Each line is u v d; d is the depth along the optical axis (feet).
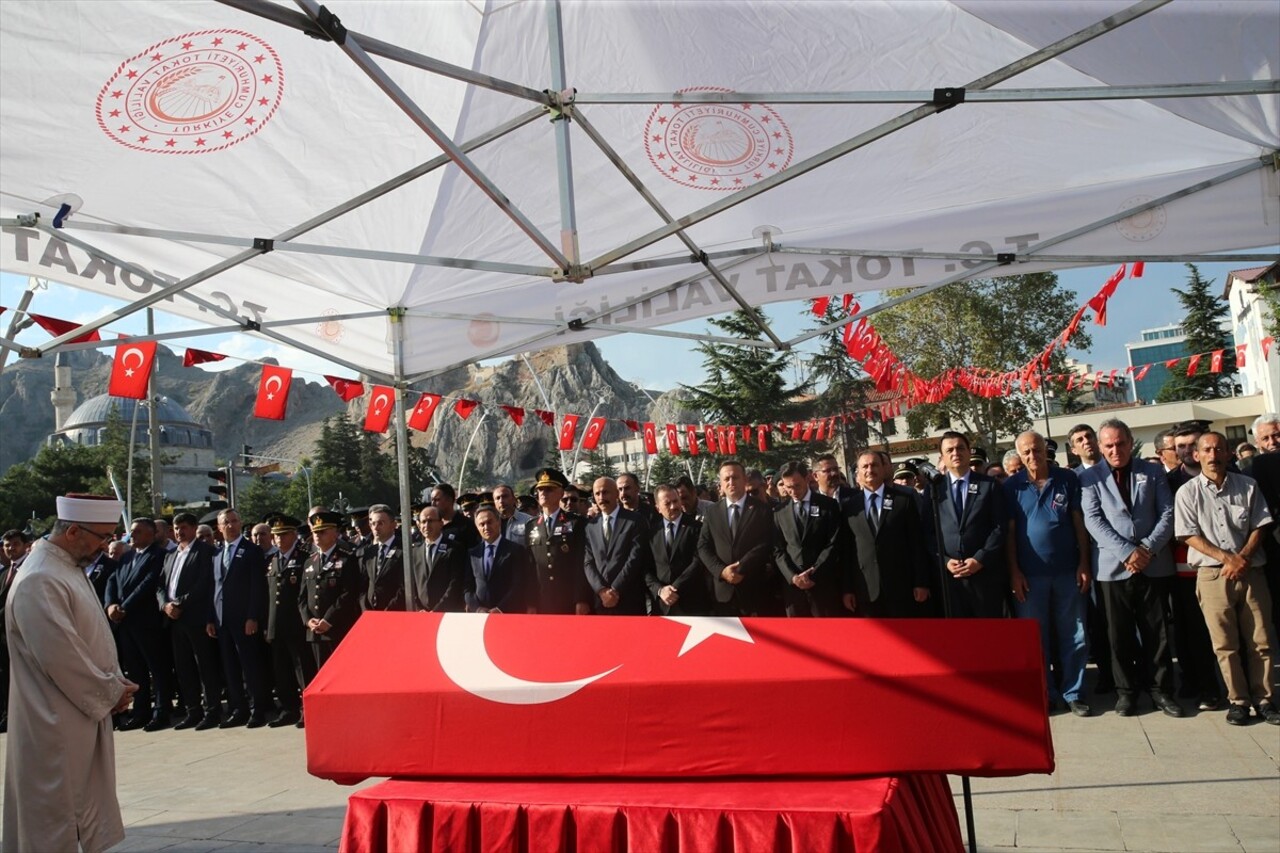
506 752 8.14
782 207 16.24
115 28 10.80
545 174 15.38
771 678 7.75
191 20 10.84
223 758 22.90
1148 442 140.05
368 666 8.81
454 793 7.92
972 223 16.33
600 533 22.89
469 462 421.59
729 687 7.80
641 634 8.50
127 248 15.30
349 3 12.05
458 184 15.40
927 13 12.33
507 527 26.53
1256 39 12.01
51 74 11.31
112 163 13.02
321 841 15.16
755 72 13.71
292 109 12.69
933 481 11.41
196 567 28.32
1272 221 14.92
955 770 7.32
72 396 365.20
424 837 7.69
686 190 15.80
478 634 8.84
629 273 18.02
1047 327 94.58
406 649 8.89
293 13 8.89
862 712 7.54
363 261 17.03
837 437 119.34
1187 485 18.93
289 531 27.96
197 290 16.60
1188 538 18.75
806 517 20.84
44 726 13.14
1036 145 14.65
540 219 16.60
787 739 7.64
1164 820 13.28
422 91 13.53
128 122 12.17
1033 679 7.33
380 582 25.14
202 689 29.25
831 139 14.46
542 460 425.28
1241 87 10.59
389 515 26.27
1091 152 14.85
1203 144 14.57
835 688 7.62
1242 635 18.61
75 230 14.47
